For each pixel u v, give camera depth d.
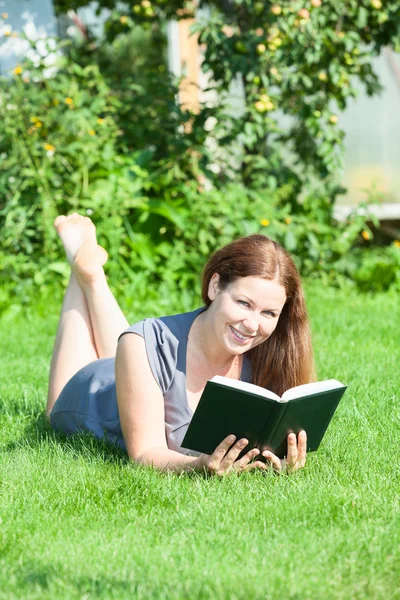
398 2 11.46
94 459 5.09
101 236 10.96
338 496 4.42
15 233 10.80
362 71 12.69
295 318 5.01
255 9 11.23
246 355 5.12
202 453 4.67
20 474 4.89
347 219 12.51
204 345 4.88
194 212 11.30
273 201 11.78
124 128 12.07
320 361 7.72
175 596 3.36
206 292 4.86
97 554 3.79
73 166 11.45
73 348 5.93
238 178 12.12
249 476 4.74
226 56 11.17
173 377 4.88
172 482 4.61
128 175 11.38
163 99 12.02
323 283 12.09
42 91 11.56
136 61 15.62
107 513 4.33
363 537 3.92
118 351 4.86
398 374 7.20
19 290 10.74
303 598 3.39
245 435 4.56
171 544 3.91
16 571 3.61
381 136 15.13
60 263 10.78
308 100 12.57
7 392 6.94
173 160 11.62
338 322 9.70
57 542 3.93
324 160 11.77
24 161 11.00
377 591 3.43
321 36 10.95
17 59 12.77
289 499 4.42
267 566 3.65
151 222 11.42
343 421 5.88
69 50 14.33
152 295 10.97
